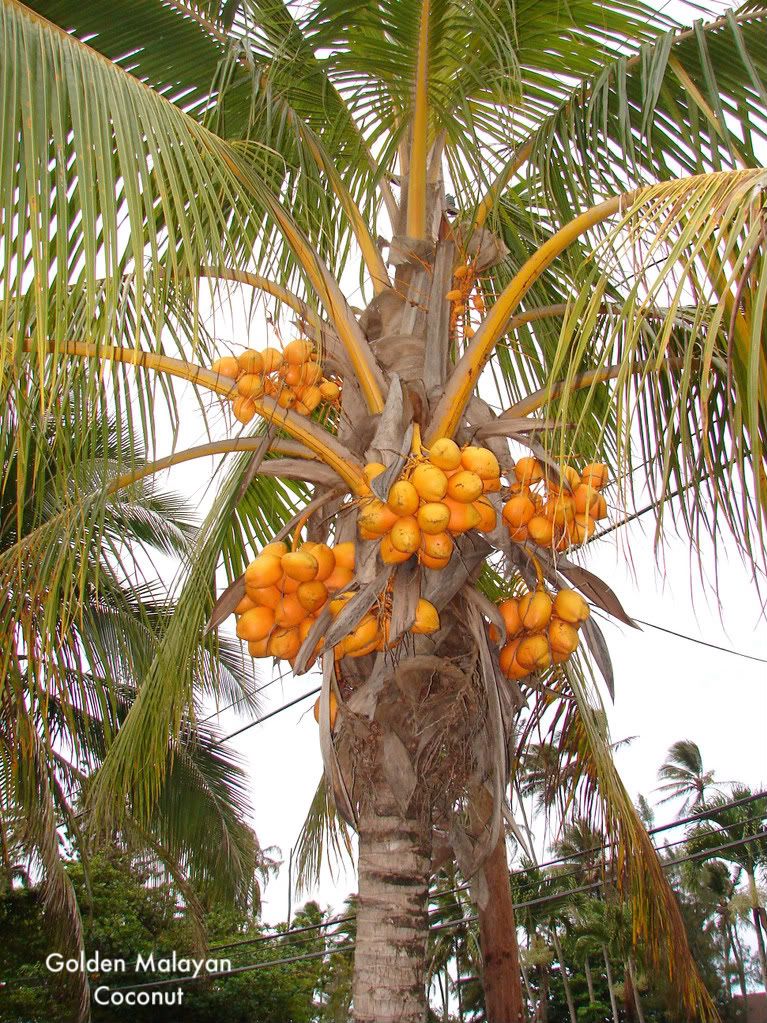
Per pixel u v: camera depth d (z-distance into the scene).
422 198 3.86
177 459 3.32
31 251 2.03
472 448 2.78
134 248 2.28
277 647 3.08
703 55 2.86
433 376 3.34
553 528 2.78
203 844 9.44
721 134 2.79
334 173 3.78
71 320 2.82
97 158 2.32
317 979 22.27
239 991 19.41
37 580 3.75
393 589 2.83
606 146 3.20
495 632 3.19
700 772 36.38
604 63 3.76
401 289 3.74
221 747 10.02
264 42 3.75
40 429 2.60
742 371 3.05
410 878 2.86
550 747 5.17
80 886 17.05
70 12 3.36
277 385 3.30
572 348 4.04
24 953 13.45
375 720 2.92
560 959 33.59
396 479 2.73
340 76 3.99
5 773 7.38
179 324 3.18
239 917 20.98
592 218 3.01
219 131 3.58
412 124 3.89
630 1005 32.66
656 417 3.26
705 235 2.15
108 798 4.98
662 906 4.96
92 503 3.77
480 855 2.94
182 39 3.58
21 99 2.22
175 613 4.45
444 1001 32.25
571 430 3.54
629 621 3.17
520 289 3.11
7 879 13.20
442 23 3.60
